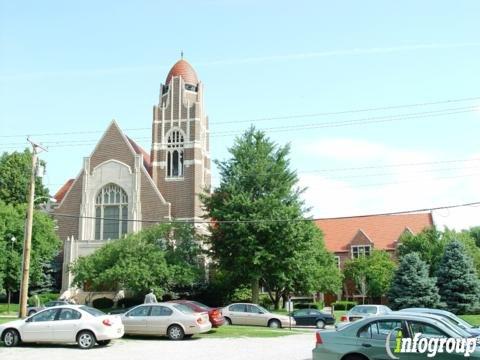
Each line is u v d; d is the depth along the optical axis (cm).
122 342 2489
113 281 5256
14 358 1933
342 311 6056
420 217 8044
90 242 6538
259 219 4872
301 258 4934
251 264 4912
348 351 1420
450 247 5700
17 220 6059
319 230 5831
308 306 6109
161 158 7056
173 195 6894
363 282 6291
